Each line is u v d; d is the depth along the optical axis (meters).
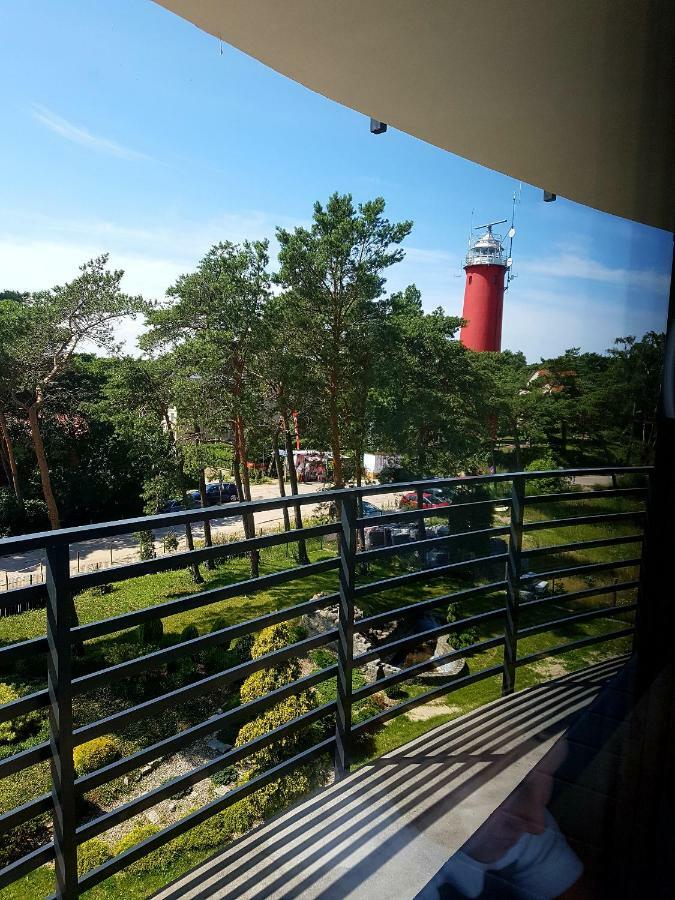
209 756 2.89
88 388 12.05
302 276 11.49
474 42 1.57
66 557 1.20
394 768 1.77
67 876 1.25
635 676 0.63
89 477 11.99
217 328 12.91
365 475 11.38
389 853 1.46
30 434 10.96
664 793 0.62
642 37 0.68
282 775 1.71
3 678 3.26
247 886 1.41
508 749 1.67
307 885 1.41
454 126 2.07
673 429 0.59
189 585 6.89
